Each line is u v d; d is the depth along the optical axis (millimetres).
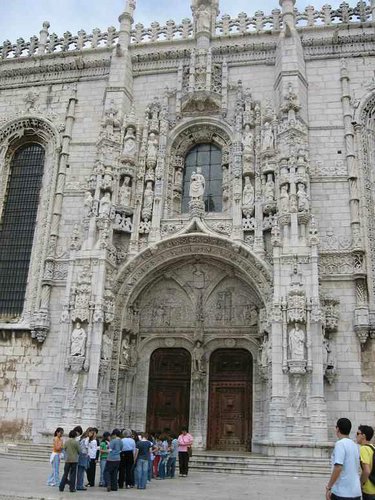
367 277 24062
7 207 30375
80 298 24109
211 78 29031
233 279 26766
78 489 13961
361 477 7629
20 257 29047
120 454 14750
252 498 12648
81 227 26844
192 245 26062
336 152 26484
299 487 15266
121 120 28578
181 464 17922
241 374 25688
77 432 13984
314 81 28281
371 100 27562
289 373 21625
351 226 24844
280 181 25094
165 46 30859
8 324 26984
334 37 28609
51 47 32750
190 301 26922
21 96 32000
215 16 31453
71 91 31188
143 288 27016
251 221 25547
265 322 24188
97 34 32438
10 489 13086
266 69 29219
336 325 23328
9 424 25203
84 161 29344
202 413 25078
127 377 25906
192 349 26219
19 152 31719
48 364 25734
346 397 22531
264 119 27109
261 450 23031
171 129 28875
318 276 22969
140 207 27047
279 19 29969
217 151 29203
